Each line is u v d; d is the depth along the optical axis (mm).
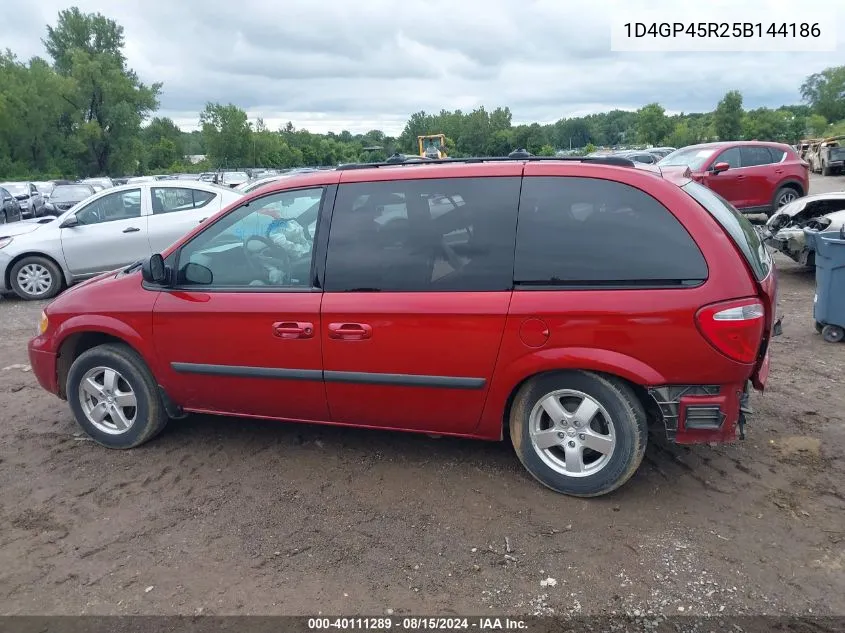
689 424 3289
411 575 3055
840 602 2777
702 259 3201
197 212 9875
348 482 3887
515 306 3395
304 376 3857
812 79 100438
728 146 13664
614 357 3281
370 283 3674
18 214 18312
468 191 3588
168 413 4348
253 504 3688
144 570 3148
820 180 28922
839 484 3658
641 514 3443
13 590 3033
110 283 4363
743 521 3354
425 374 3625
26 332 7949
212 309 3961
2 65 62406
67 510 3691
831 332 6230
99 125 65750
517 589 2938
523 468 3953
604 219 3377
